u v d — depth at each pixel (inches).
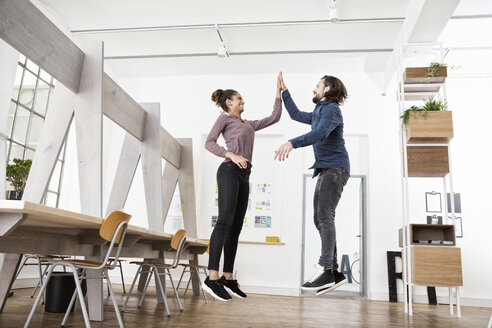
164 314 133.6
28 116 219.6
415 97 195.5
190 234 235.6
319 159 103.7
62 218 77.9
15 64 192.5
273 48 247.4
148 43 249.3
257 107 275.6
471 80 257.0
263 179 264.7
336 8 197.3
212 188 270.2
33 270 214.1
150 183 184.7
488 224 239.9
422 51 196.7
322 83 108.6
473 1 196.2
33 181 126.9
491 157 247.8
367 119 261.0
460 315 161.8
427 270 156.2
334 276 98.1
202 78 287.3
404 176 179.8
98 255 116.0
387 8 203.3
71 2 210.5
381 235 243.8
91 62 133.9
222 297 97.0
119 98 162.9
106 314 128.0
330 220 98.0
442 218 242.5
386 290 236.5
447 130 165.5
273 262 248.7
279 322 126.9
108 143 284.0
